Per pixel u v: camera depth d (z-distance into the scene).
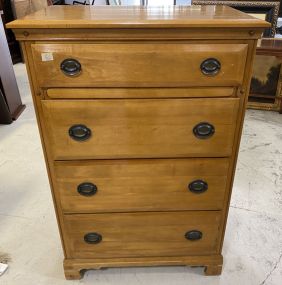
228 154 1.03
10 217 1.63
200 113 0.94
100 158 1.02
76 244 1.23
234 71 0.87
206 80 0.88
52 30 0.80
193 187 1.09
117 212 1.15
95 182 1.07
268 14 2.96
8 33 4.02
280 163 2.07
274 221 1.59
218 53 0.84
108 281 1.29
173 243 1.25
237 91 0.91
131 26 0.79
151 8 1.10
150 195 1.11
